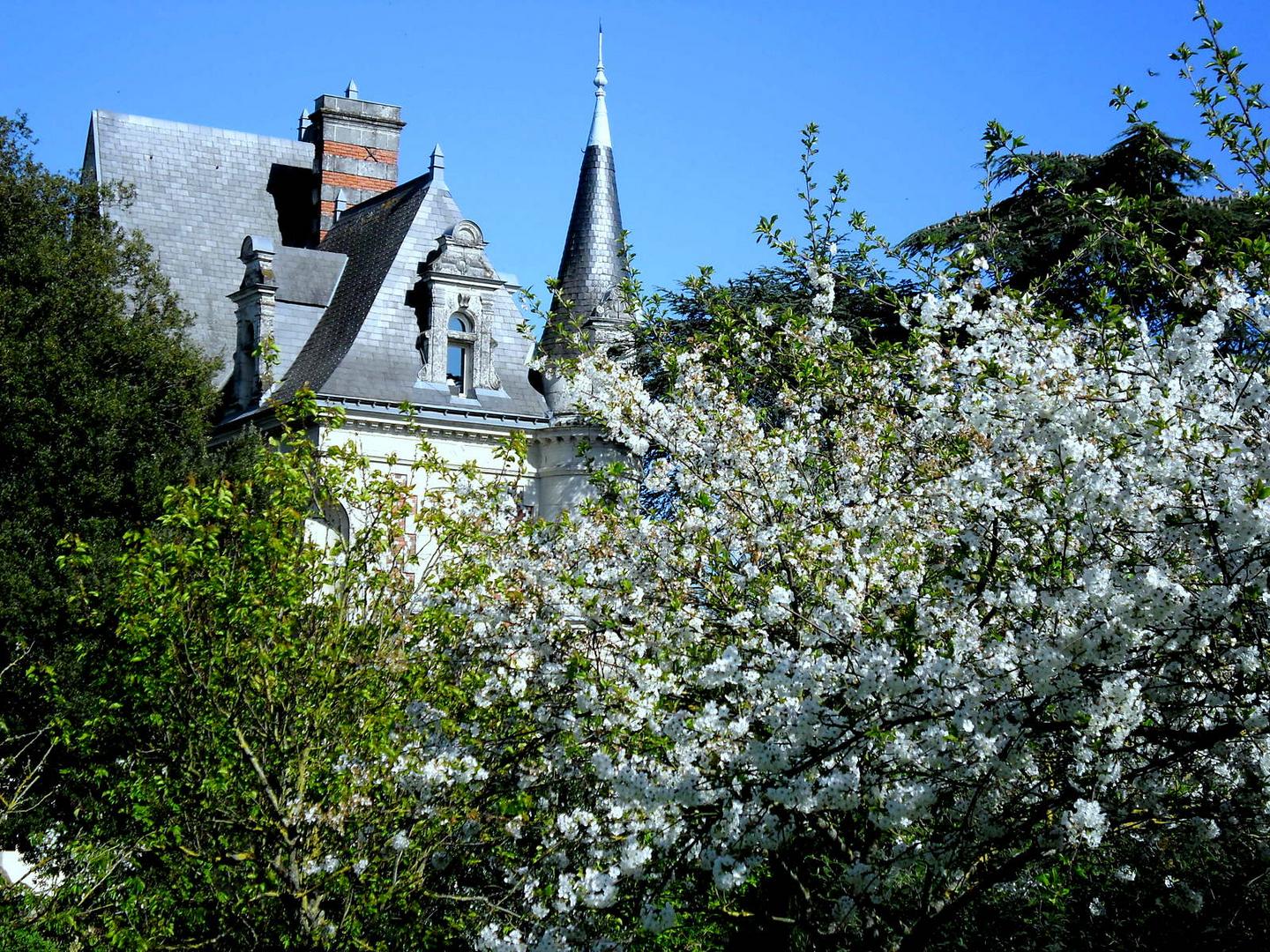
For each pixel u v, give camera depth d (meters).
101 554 26.22
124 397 29.02
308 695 13.78
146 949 13.41
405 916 12.38
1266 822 9.42
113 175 40.03
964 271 11.27
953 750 8.63
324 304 38.25
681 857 9.66
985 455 9.85
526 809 10.99
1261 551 8.33
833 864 10.90
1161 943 10.47
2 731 21.38
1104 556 8.86
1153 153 10.45
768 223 12.44
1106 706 7.94
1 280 29.19
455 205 38.53
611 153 40.50
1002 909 10.62
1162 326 11.26
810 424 12.33
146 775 14.65
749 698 9.33
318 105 42.94
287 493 14.32
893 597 9.41
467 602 11.73
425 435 35.19
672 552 11.05
